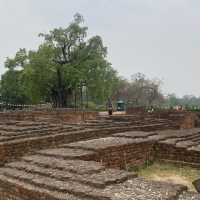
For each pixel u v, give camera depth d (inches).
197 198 218.1
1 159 339.0
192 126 897.5
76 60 1295.5
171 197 213.5
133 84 2448.3
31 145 377.7
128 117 832.9
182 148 407.8
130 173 260.2
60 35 1274.6
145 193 218.7
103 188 229.1
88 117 884.6
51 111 765.9
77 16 1298.0
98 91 1254.3
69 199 213.5
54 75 1238.3
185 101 3809.1
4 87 1457.9
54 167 277.4
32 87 1195.9
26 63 1261.1
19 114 682.8
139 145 400.8
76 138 457.1
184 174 366.0
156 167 403.2
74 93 1448.1
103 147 345.4
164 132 546.3
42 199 228.4
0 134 420.8
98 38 1312.7
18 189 248.5
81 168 266.7
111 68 1306.6
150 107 1122.7
